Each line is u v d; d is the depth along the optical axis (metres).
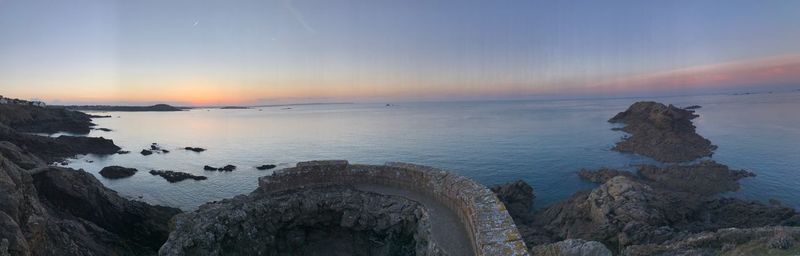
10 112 108.19
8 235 16.55
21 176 23.02
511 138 90.62
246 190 52.22
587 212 31.78
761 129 99.12
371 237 19.70
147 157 76.50
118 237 29.88
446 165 62.44
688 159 61.66
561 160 64.19
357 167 21.80
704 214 32.41
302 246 20.28
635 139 76.12
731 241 19.98
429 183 19.67
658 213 29.22
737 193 44.38
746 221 30.39
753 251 17.78
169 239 16.94
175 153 80.69
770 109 174.62
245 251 18.62
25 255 16.84
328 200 20.36
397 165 21.41
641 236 26.14
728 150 69.25
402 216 18.88
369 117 191.25
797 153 65.31
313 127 133.38
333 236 20.45
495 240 12.71
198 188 53.19
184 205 46.50
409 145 83.19
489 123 132.75
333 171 21.73
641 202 29.89
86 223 28.67
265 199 19.97
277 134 112.50
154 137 110.94
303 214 20.23
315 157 72.88
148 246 32.81
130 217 34.84
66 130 121.81
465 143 83.94
